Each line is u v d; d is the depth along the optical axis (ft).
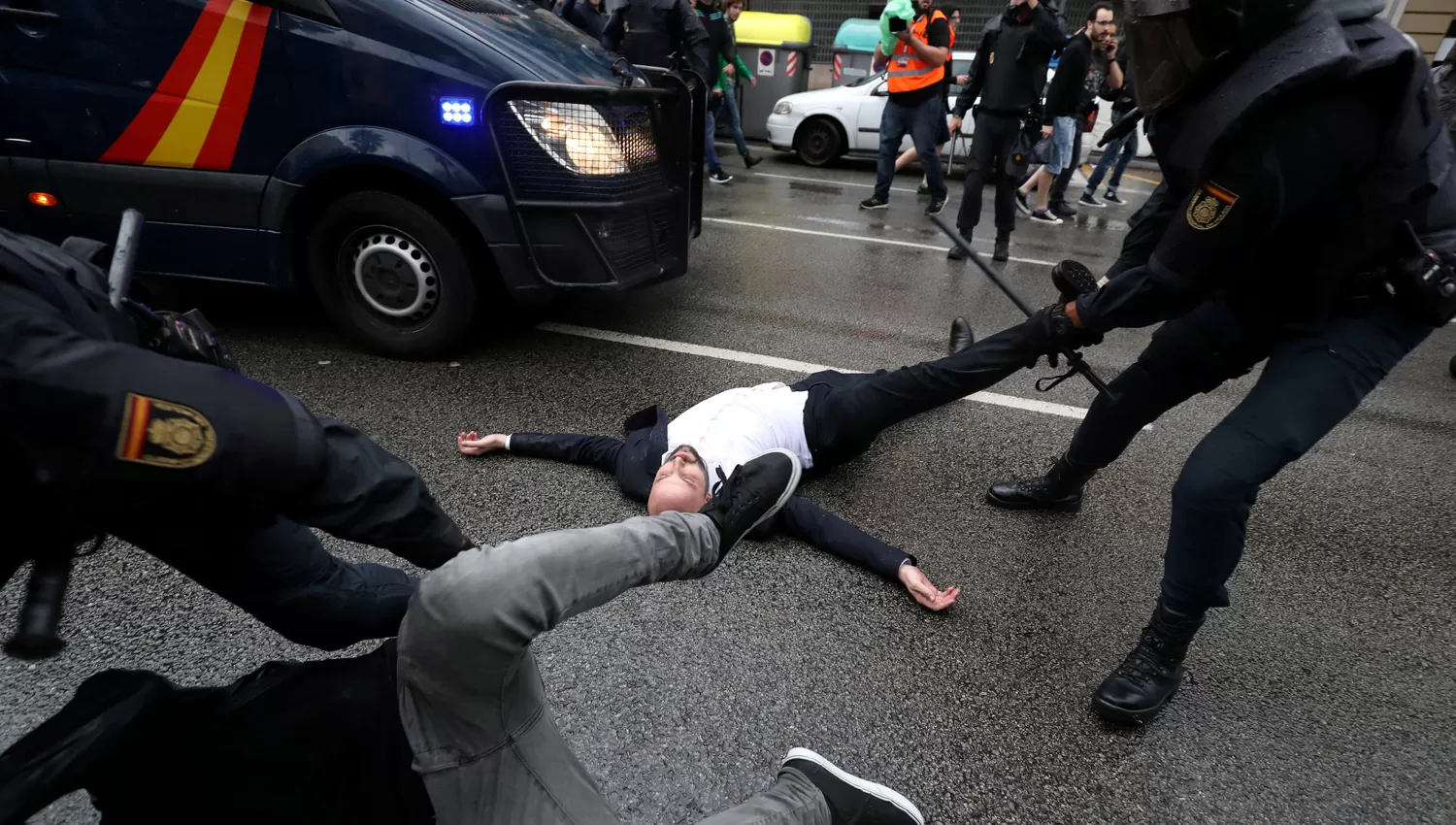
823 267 18.26
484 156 10.37
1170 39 5.06
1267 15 4.58
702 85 12.89
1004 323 15.14
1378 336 5.39
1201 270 5.29
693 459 8.07
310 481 3.47
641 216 11.43
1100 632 7.33
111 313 3.20
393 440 9.81
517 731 3.63
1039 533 8.79
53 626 2.85
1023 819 5.53
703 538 4.24
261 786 3.54
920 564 8.18
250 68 10.25
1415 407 12.52
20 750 3.05
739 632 7.03
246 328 12.87
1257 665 7.07
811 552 8.17
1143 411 7.80
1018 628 7.32
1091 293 6.95
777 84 37.45
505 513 8.48
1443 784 5.96
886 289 16.85
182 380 2.95
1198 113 4.96
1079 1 41.88
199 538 3.56
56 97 10.49
